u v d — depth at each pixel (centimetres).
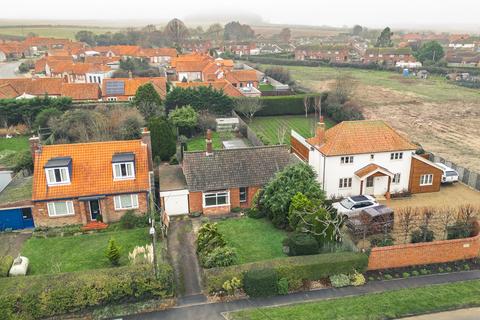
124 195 3928
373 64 15912
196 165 4225
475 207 4088
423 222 3672
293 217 3550
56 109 7100
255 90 10006
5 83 8750
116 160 3900
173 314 2691
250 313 2670
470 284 2964
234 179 4203
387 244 3294
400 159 4534
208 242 3234
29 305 2616
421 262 3197
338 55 18712
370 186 4547
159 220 3816
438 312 2673
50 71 12175
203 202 4153
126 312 2702
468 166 5622
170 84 10856
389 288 2931
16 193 4038
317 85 12238
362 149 4431
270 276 2845
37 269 3166
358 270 3050
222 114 8000
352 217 3684
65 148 4034
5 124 7244
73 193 3825
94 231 3781
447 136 7225
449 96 10756
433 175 4609
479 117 8638
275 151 4459
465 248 3253
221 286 2856
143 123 6275
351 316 2609
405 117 8612
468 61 16238
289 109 8850
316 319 2583
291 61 17438
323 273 2986
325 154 4347
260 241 3581
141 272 2830
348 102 8388
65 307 2662
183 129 7106
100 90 9000
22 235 3753
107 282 2730
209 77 11269
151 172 4262
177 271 3161
